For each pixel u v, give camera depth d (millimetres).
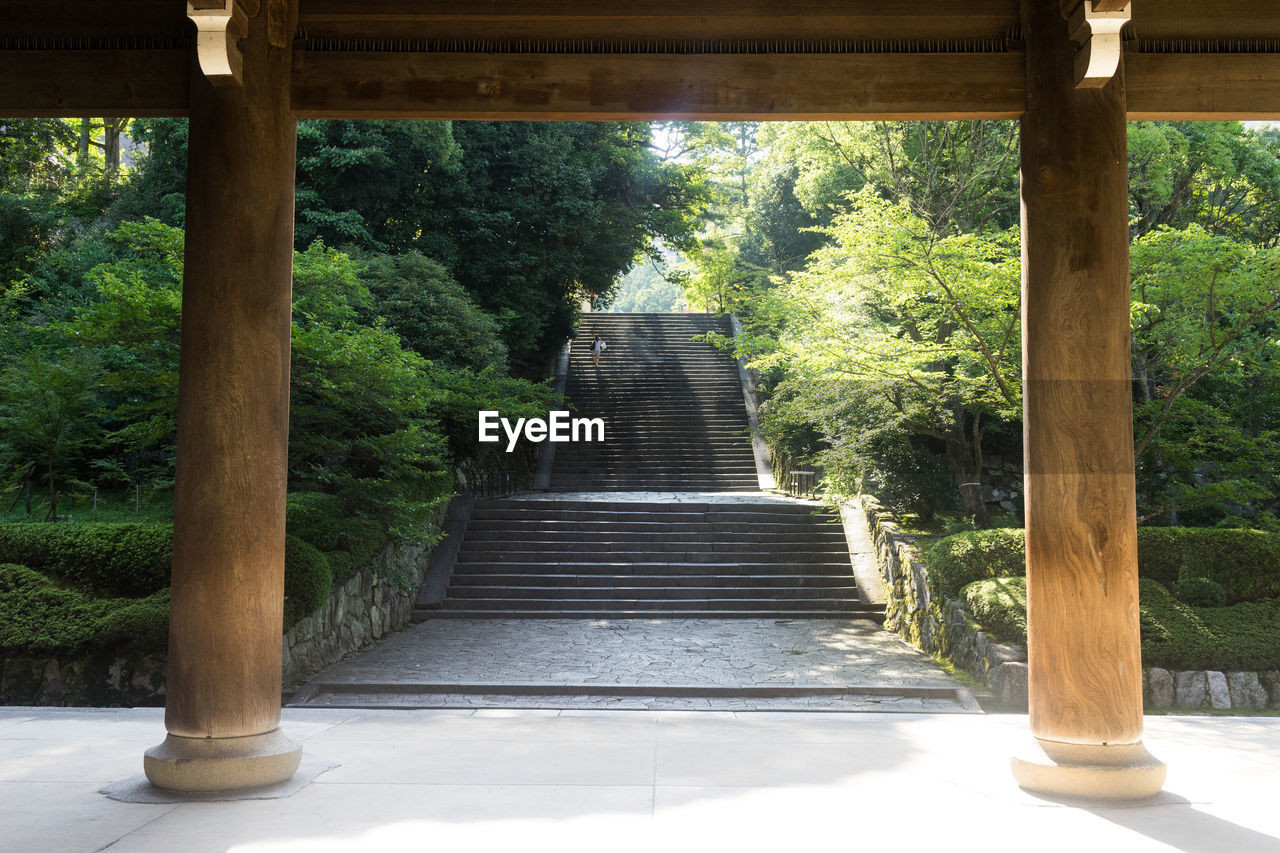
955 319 11242
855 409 12688
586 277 22203
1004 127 13578
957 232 13328
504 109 4480
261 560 4285
